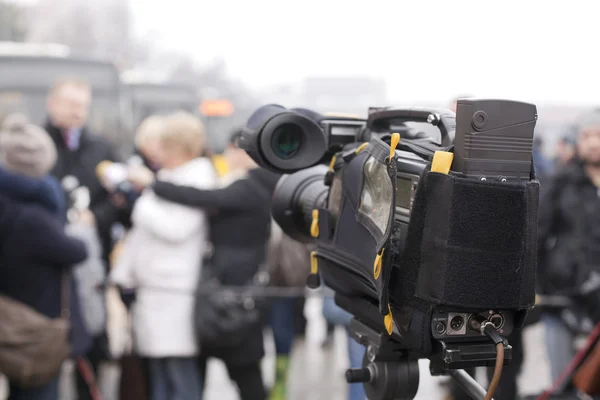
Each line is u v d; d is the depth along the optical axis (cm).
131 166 492
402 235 141
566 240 387
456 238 131
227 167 427
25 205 337
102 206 498
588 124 383
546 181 396
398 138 137
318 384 530
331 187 168
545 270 393
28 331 332
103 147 516
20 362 330
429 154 141
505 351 133
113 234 516
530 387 482
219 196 358
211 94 1794
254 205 365
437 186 133
